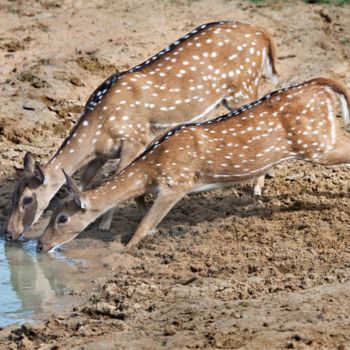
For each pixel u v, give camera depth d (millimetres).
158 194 14211
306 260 12742
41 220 15508
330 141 14195
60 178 14789
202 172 14242
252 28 15938
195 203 15344
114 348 10102
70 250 14250
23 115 18672
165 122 15367
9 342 10930
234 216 14609
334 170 16156
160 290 11984
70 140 14898
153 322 10875
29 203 14633
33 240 14844
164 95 15234
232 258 13086
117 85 15055
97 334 10711
